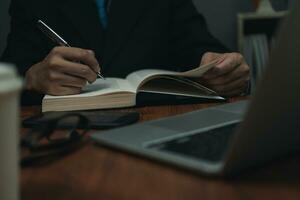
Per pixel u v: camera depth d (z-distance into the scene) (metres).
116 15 1.26
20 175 0.37
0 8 1.84
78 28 1.22
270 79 0.29
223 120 0.52
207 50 1.20
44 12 1.23
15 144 0.27
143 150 0.40
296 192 0.32
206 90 0.79
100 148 0.45
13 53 1.17
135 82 0.77
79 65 0.76
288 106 0.34
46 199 0.32
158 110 0.71
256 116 0.30
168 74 0.77
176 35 1.34
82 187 0.34
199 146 0.40
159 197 0.32
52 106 0.70
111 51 1.23
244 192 0.32
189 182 0.34
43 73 0.78
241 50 1.86
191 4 1.38
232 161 0.33
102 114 0.63
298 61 0.32
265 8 1.87
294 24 0.29
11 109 0.26
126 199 0.32
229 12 2.06
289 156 0.40
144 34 1.28
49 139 0.47
